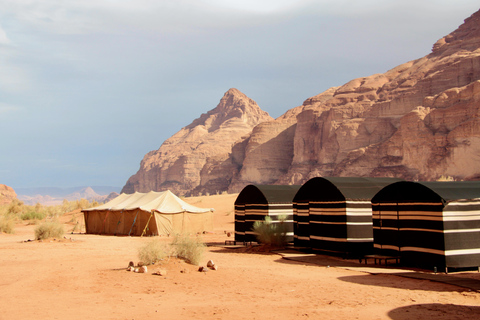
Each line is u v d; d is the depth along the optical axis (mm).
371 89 174125
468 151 110688
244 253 20938
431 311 8586
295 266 15977
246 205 26312
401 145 131125
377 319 7988
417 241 14680
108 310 8688
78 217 58000
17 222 53375
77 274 12930
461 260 13695
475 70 135875
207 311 8609
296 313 8461
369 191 19125
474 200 14086
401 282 12172
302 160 180000
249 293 10594
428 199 14273
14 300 9609
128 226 34969
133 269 13141
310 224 20469
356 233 18312
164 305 9180
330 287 11422
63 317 8070
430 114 126625
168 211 34250
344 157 154250
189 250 14672
